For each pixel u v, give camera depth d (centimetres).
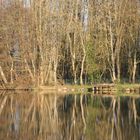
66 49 9456
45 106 5191
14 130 3472
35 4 8738
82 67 8550
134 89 7444
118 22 8300
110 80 8944
